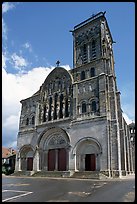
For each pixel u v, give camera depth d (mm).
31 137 53062
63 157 46000
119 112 46594
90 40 53125
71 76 51000
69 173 40500
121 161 42875
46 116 52156
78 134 43438
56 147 47562
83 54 53594
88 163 41500
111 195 16547
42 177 42719
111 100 43250
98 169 39250
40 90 56531
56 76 54469
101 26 52594
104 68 46500
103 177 35906
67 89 50531
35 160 49031
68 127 45562
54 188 22125
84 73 50219
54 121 49250
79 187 22812
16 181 32500
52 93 53719
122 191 19016
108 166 37500
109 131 40156
